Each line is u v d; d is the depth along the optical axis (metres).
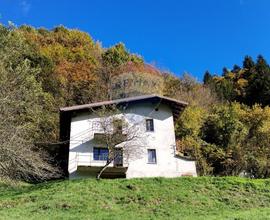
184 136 48.38
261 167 43.06
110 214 21.50
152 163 36.00
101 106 37.06
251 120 52.69
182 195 25.70
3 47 25.67
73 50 71.19
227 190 27.31
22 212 21.66
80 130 35.94
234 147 45.03
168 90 67.31
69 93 57.94
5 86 20.98
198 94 65.00
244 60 79.19
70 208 22.62
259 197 26.52
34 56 57.31
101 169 33.91
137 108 38.62
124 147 34.56
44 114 43.94
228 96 68.25
